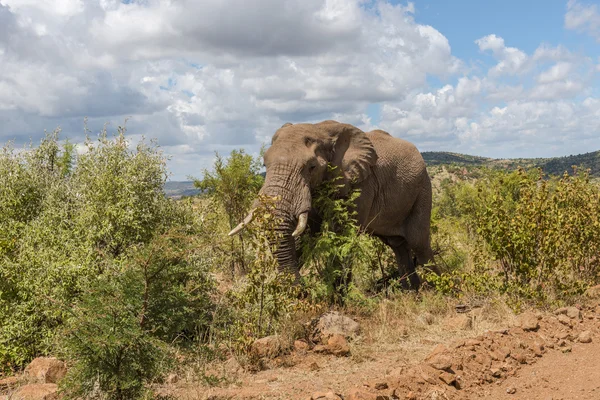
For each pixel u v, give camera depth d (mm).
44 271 7191
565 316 7426
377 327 7480
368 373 5828
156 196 8734
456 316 7891
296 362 6352
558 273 8781
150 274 5133
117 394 4953
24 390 5508
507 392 5285
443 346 6184
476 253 9164
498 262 9172
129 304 5047
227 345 6641
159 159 8984
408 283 10430
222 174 12453
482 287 8539
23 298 7160
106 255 7371
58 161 10398
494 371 5676
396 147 10727
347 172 9242
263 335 6973
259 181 12883
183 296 5414
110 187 8211
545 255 8328
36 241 7809
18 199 8867
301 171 8609
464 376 5562
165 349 5012
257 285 7070
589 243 9289
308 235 9016
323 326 7129
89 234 7727
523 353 6238
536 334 6832
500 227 8445
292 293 7266
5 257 7469
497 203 8695
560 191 9883
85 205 8148
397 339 7070
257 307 7195
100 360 4898
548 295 8266
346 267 8789
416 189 10789
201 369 5859
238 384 5633
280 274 7297
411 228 10914
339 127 9367
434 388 5230
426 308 8430
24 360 6949
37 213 9008
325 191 9062
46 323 7066
